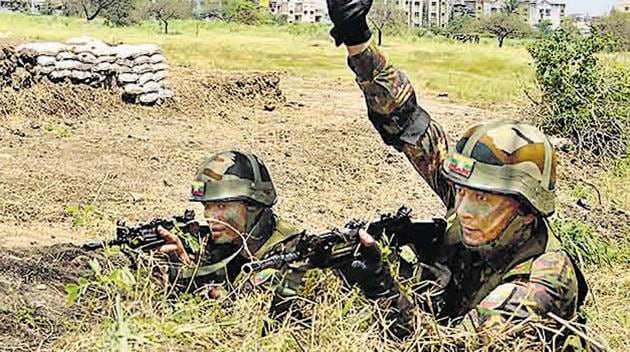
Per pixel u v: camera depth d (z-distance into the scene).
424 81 26.45
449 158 3.53
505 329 3.35
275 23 69.75
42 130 13.75
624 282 6.93
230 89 18.48
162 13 64.88
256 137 15.10
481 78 28.38
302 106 19.52
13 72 14.83
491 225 3.46
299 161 13.29
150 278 4.04
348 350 3.53
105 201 9.85
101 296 4.07
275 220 4.59
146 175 11.61
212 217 4.43
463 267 3.70
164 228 4.46
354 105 20.39
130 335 3.41
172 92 16.95
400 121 3.94
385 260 3.70
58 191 10.00
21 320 4.12
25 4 71.06
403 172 12.98
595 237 7.96
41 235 7.78
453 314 3.74
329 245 3.54
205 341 3.66
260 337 3.63
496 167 3.41
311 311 3.83
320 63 32.50
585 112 15.45
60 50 15.43
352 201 11.16
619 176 14.05
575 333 3.38
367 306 3.66
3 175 10.53
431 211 11.02
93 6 63.84
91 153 12.62
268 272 4.00
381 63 3.89
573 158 14.88
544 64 16.11
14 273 4.97
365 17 3.82
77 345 3.64
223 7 71.44
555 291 3.41
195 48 34.75
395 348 3.50
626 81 15.98
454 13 98.88
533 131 3.50
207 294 4.10
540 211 3.43
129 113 15.84
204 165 4.50
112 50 16.19
